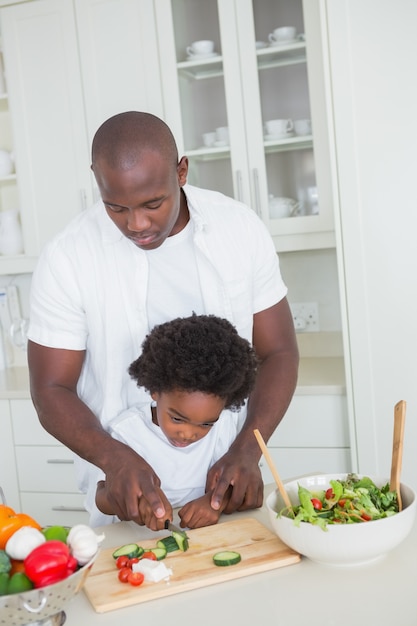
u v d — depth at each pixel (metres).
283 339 1.58
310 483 1.21
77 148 2.75
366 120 2.15
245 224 1.51
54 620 0.95
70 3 2.68
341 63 2.14
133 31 2.63
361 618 0.92
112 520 1.45
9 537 0.96
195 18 2.57
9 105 2.81
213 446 1.42
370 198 2.17
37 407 1.46
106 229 1.42
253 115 2.54
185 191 1.46
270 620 0.94
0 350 3.19
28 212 2.84
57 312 1.45
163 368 1.21
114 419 1.46
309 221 2.51
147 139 1.18
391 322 2.20
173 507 1.41
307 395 2.36
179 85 2.62
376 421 2.24
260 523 1.24
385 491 1.15
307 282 2.90
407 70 2.11
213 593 1.02
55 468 2.70
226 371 1.19
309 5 2.43
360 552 1.03
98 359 1.49
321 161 2.47
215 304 1.48
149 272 1.46
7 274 3.17
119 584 1.05
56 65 2.73
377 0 2.10
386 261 2.18
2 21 2.77
